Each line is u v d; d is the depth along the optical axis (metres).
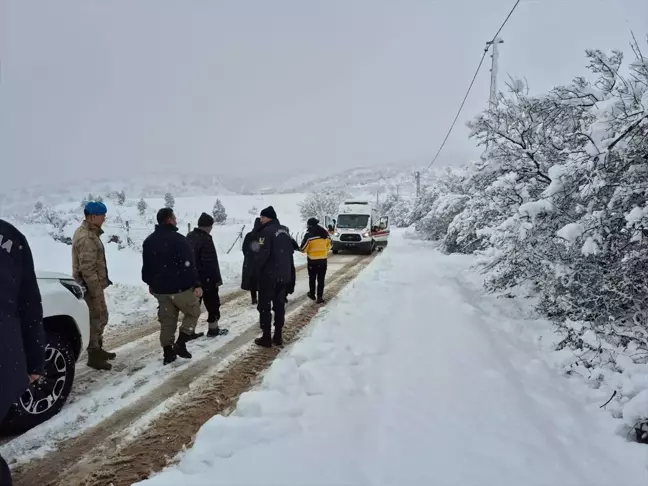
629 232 5.20
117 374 4.86
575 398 3.98
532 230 6.45
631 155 5.26
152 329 6.91
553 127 8.20
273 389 4.06
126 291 9.20
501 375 4.20
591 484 2.58
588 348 4.88
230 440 3.06
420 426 3.20
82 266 4.87
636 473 2.74
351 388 3.92
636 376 3.91
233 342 6.13
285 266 5.87
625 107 5.37
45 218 23.11
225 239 24.75
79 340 4.14
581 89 7.08
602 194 5.72
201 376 4.80
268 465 2.73
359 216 21.81
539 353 5.24
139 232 21.94
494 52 14.96
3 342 1.84
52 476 2.98
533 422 3.29
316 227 8.92
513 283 8.18
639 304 5.25
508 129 8.53
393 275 11.65
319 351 5.03
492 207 8.70
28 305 2.07
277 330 5.98
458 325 5.93
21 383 1.91
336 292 10.16
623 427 3.31
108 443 3.40
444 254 17.95
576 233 5.39
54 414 3.82
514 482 2.54
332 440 3.03
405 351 4.93
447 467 2.67
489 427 3.19
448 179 23.47
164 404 4.09
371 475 2.60
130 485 2.88
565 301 5.69
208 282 6.31
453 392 3.78
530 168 8.22
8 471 1.89
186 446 3.36
